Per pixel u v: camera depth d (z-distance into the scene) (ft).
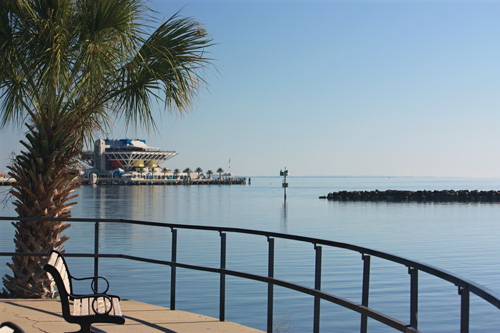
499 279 62.59
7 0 19.99
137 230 132.05
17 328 9.16
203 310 44.93
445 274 8.11
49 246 23.20
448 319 42.91
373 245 102.42
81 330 14.01
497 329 39.83
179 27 22.21
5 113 22.06
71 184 24.08
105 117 24.08
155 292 52.06
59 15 20.53
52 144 23.07
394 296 51.72
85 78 21.70
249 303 48.26
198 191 564.30
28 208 22.86
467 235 122.01
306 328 39.34
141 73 22.62
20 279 23.06
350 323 41.57
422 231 133.59
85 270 66.13
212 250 87.30
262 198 379.55
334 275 62.69
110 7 20.13
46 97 21.58
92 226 146.30
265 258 77.30
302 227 150.41
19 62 20.75
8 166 23.00
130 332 16.88
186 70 22.58
